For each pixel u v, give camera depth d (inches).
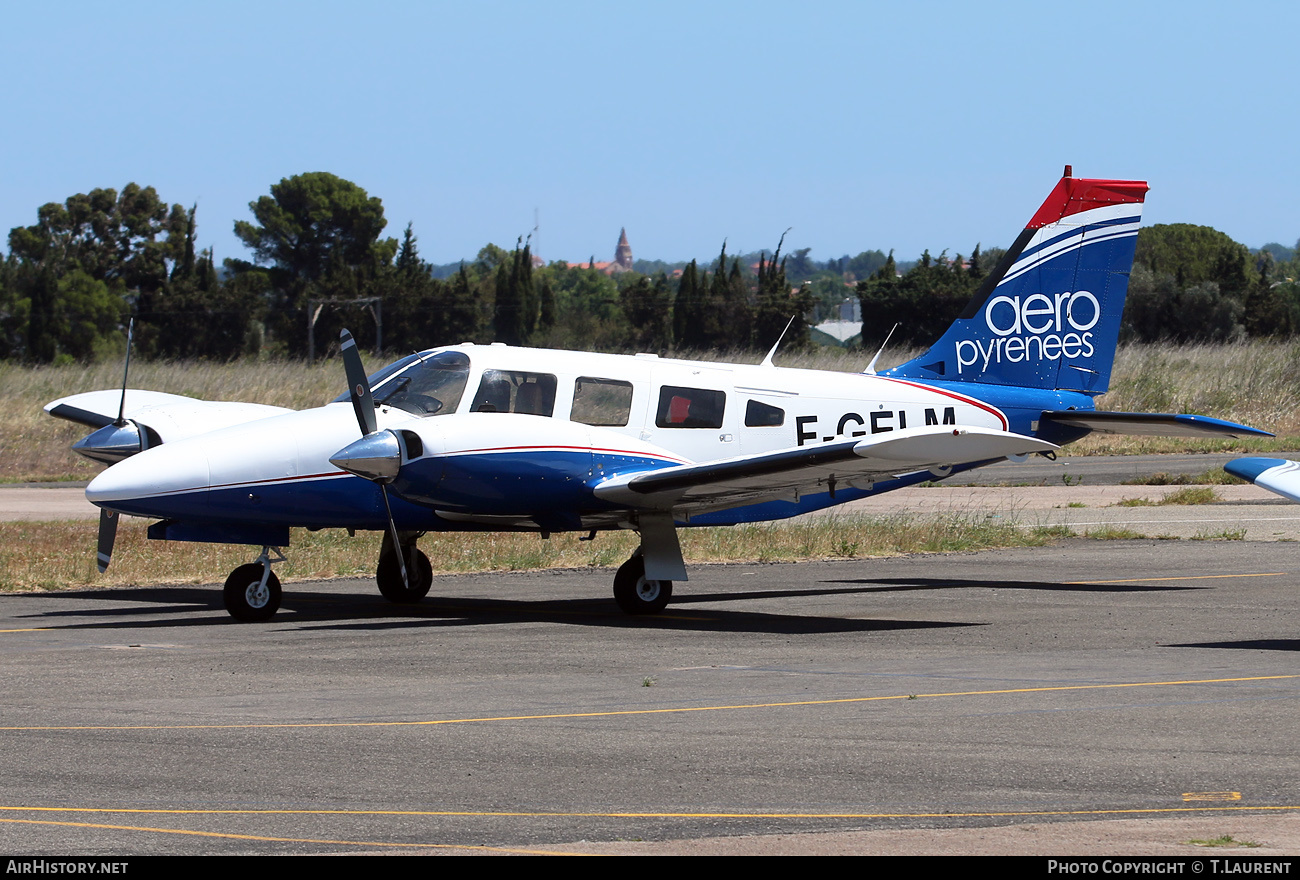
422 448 1493.6
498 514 1560.0
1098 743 896.9
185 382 4507.9
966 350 1974.7
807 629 1477.6
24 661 1262.3
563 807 746.2
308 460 1566.2
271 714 1005.2
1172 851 649.6
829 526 2460.6
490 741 912.3
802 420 1815.9
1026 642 1365.7
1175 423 1851.6
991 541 2341.3
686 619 1574.8
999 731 936.3
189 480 1528.1
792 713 1003.9
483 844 677.3
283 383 4566.9
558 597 1801.2
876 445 1405.0
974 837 679.7
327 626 1520.7
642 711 1015.6
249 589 1568.7
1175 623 1485.0
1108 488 3260.3
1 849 669.3
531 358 1669.5
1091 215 2016.5
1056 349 2012.8
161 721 978.7
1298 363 4790.8
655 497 1549.0
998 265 1989.4
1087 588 1814.7
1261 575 1913.1
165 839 685.9
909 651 1314.0
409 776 816.3
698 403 1750.7
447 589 1881.2
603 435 1587.1
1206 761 844.0
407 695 1085.1
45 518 2677.2
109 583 1935.3
